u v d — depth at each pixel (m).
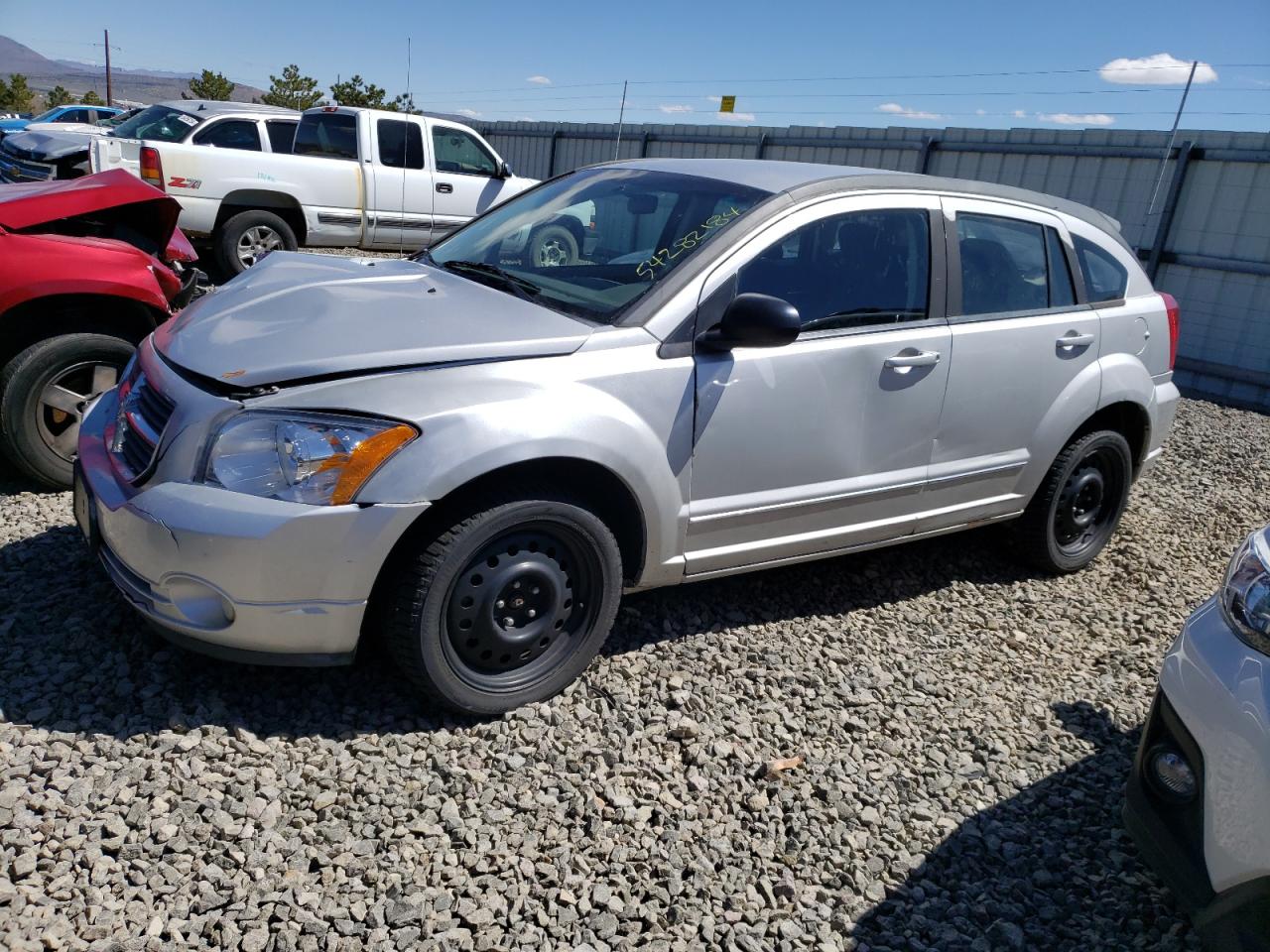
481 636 2.94
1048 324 4.18
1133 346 4.58
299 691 3.05
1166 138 10.48
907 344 3.68
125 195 4.63
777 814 2.78
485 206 12.04
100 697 2.88
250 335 3.00
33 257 4.17
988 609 4.28
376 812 2.57
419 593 2.77
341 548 2.65
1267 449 8.09
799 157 14.02
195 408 2.76
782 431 3.42
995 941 2.44
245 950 2.13
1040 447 4.26
